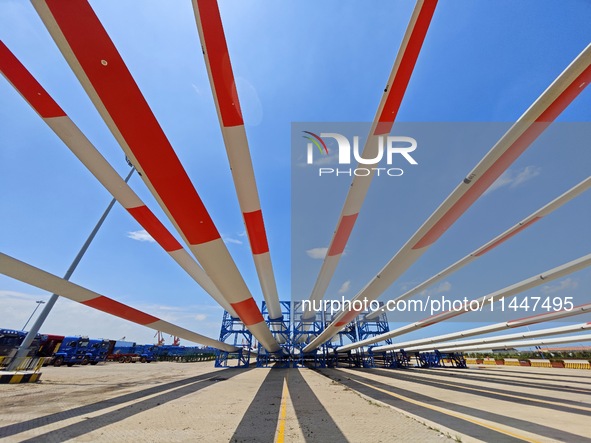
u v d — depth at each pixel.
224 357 35.56
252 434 6.23
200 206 7.27
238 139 7.61
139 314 14.45
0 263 8.44
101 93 4.78
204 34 5.26
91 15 4.03
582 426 6.84
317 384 16.25
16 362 16.78
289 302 39.69
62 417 7.89
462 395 11.98
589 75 5.29
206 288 16.02
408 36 6.18
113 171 9.17
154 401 10.52
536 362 40.25
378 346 37.06
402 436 5.96
